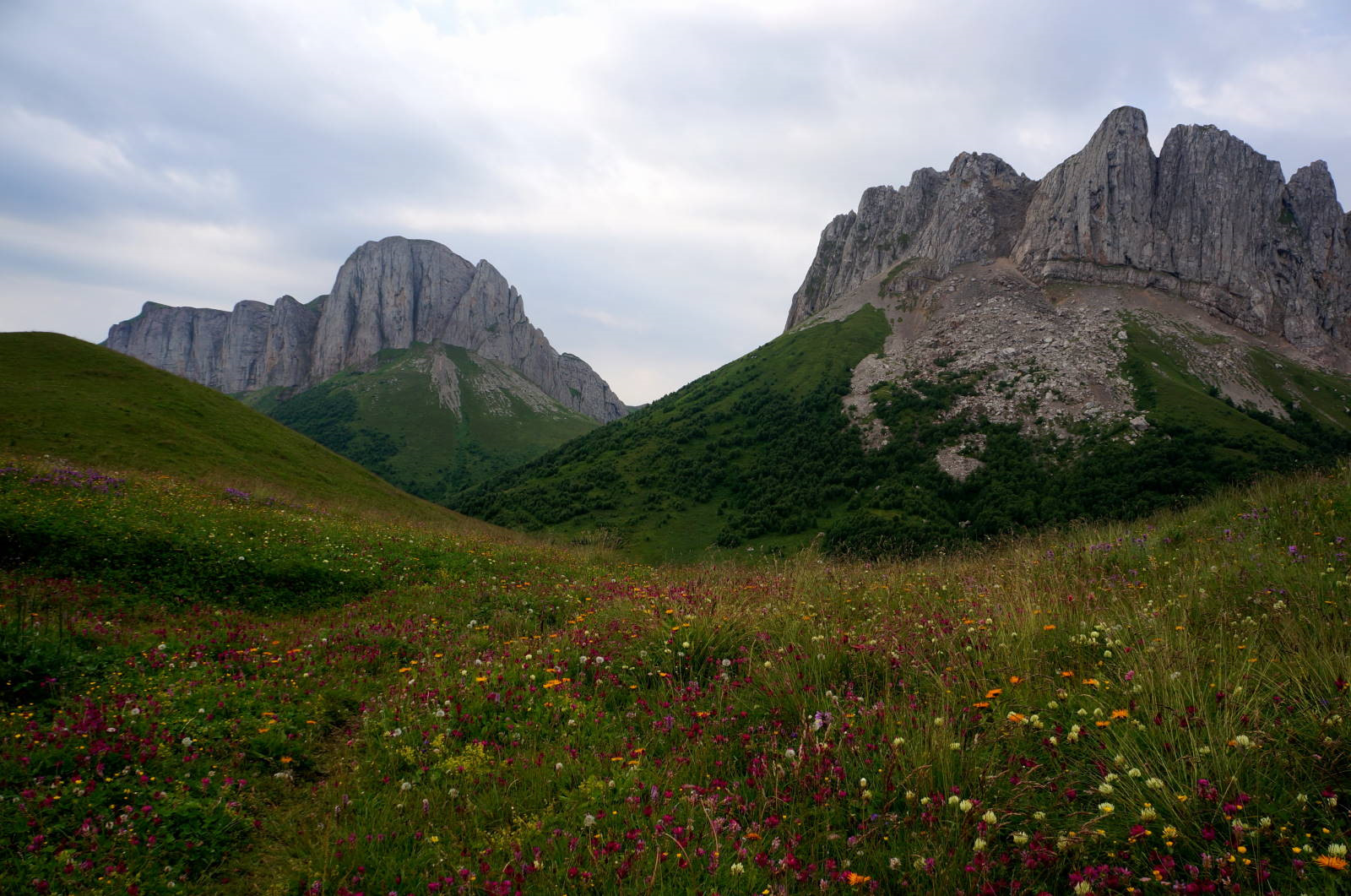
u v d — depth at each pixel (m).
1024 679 5.26
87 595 11.21
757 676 6.33
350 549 16.33
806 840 3.95
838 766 4.55
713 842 3.83
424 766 5.38
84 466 30.94
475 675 7.18
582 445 158.75
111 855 4.11
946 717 4.80
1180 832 3.38
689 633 7.64
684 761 5.03
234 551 13.93
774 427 133.62
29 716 5.83
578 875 3.63
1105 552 9.91
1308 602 5.91
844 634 7.04
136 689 6.81
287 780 5.38
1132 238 173.50
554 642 8.38
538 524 105.06
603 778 4.89
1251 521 9.76
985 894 3.25
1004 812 3.80
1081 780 4.02
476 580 14.85
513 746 5.63
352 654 8.82
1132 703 4.56
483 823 4.46
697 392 180.88
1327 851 3.00
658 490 115.44
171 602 11.84
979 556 12.40
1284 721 3.96
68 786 4.70
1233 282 167.62
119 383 50.72
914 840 3.75
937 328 169.62
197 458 42.69
